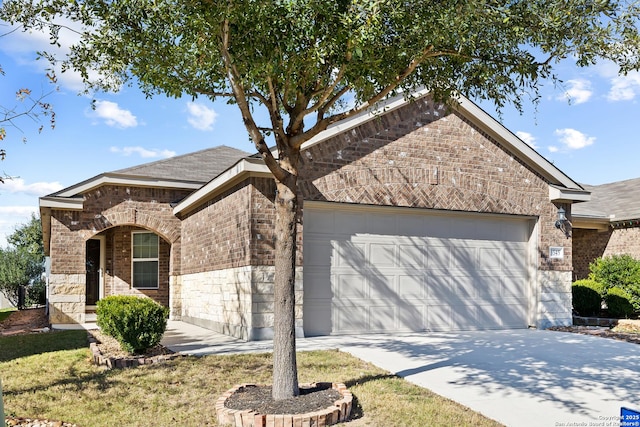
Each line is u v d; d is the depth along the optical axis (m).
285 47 6.56
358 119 12.48
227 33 6.74
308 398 6.62
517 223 14.80
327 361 9.15
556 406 6.91
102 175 16.66
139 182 17.23
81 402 7.04
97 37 7.30
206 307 15.09
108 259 20.61
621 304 16.62
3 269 30.92
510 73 7.84
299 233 11.90
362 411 6.54
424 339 11.86
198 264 16.05
